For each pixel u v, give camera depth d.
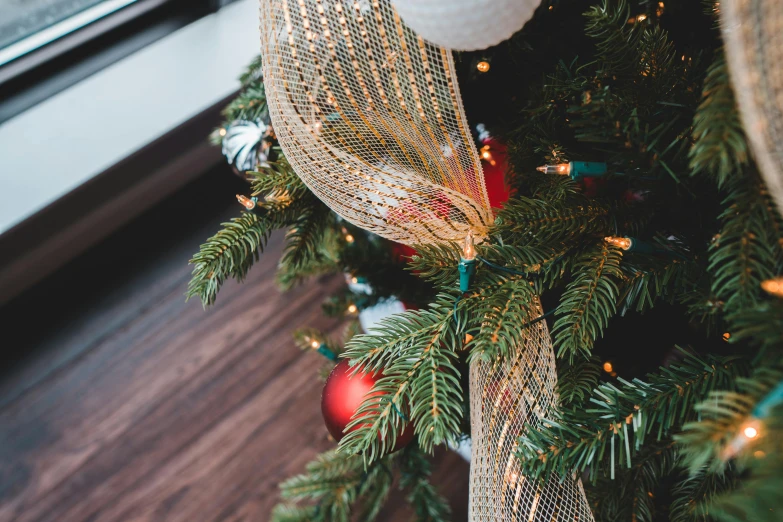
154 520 1.20
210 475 1.23
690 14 0.59
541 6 0.60
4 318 1.38
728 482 0.54
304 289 1.44
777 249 0.43
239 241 0.63
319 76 0.52
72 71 1.37
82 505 1.21
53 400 1.32
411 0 0.43
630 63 0.53
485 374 0.54
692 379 0.49
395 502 1.18
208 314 1.41
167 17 1.47
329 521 0.98
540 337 0.54
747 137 0.39
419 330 0.54
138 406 1.31
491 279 0.54
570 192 0.56
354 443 0.52
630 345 0.66
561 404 0.57
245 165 0.74
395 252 0.83
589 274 0.53
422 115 0.52
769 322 0.39
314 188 0.55
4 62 1.32
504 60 0.64
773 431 0.37
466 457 1.06
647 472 0.62
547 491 0.52
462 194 0.54
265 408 1.30
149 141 1.38
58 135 1.32
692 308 0.50
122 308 1.42
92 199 1.36
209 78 1.44
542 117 0.60
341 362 0.61
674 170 0.50
